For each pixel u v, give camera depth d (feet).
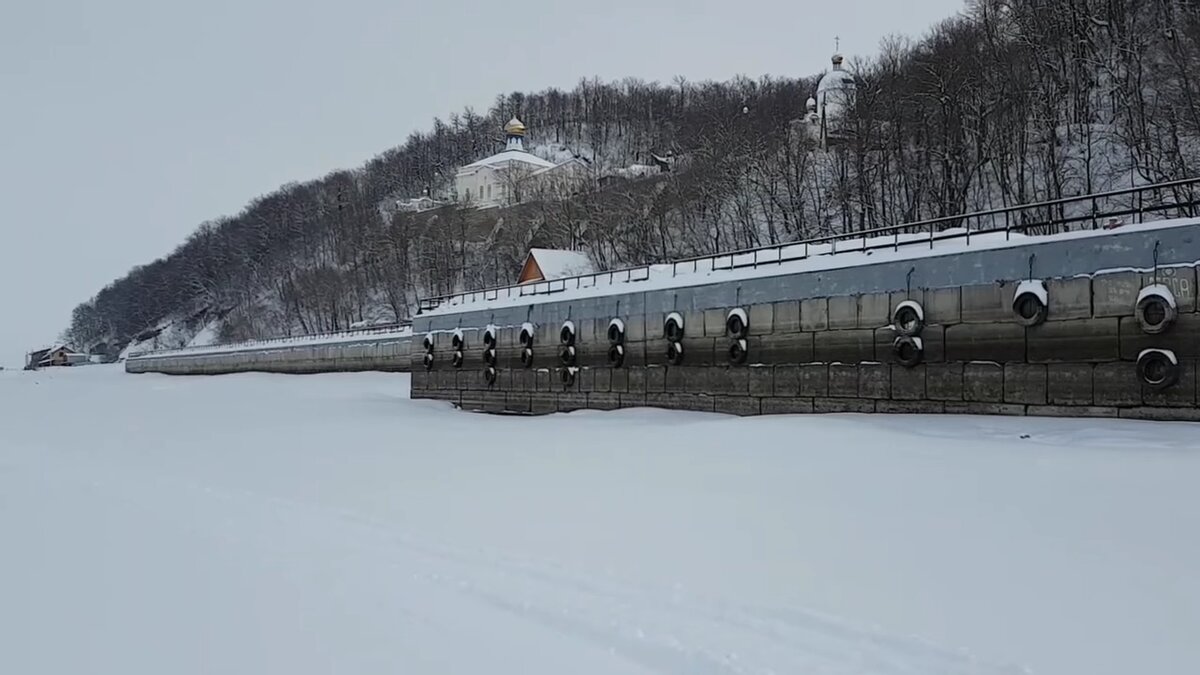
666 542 43.32
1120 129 202.59
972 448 66.08
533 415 131.75
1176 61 189.88
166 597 36.37
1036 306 74.64
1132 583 33.91
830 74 293.64
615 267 254.27
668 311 110.93
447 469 72.49
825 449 70.33
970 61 235.40
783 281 97.04
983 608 31.94
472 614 33.30
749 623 31.04
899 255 86.84
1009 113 213.66
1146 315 68.13
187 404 175.22
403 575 39.01
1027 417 74.84
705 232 260.01
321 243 461.78
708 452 73.77
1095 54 222.89
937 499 49.88
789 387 95.71
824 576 36.60
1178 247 67.36
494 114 523.29
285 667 28.37
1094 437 66.03
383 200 489.67
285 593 36.63
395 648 29.78
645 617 32.04
